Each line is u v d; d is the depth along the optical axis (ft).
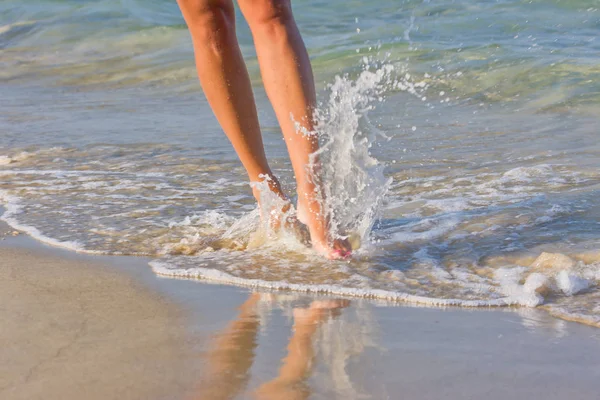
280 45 10.00
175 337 7.80
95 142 21.06
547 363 7.17
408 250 11.07
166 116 25.88
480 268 10.26
